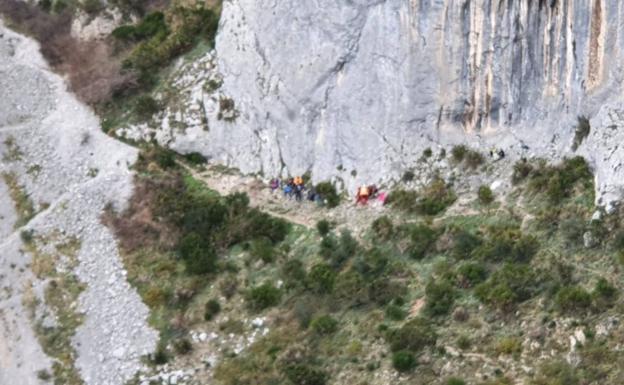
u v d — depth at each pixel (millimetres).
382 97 56969
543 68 52719
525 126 53406
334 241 55125
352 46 57812
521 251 49312
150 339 54625
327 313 51656
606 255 47594
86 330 56656
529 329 46531
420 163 55719
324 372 49031
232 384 50719
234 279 55594
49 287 59344
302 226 57188
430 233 52375
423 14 55344
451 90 55031
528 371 45281
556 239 49250
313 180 59188
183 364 53062
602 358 44344
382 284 51250
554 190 50844
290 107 60062
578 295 46188
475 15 53969
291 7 60438
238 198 59562
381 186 56469
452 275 50031
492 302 47875
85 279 59250
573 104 51656
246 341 52719
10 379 56406
